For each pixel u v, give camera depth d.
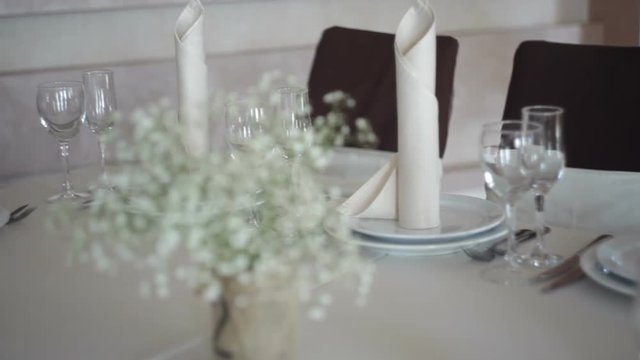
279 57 3.25
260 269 0.82
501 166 1.20
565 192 1.74
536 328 1.04
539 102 1.83
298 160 1.00
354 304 1.13
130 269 1.32
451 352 0.99
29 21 2.89
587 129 1.79
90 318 1.14
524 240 1.33
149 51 3.09
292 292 0.87
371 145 2.19
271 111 1.40
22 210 1.64
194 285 0.85
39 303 1.20
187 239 0.81
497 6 3.76
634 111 1.76
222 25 3.22
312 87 2.32
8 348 1.05
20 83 2.79
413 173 1.34
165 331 1.09
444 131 2.10
